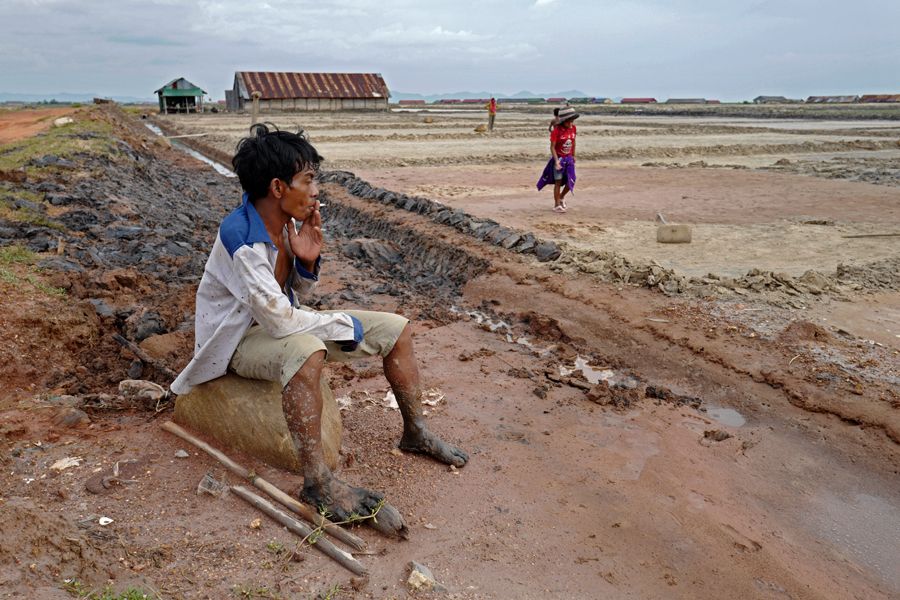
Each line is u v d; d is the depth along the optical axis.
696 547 3.56
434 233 10.39
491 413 4.95
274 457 3.66
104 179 13.46
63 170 13.51
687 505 3.94
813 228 10.91
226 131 34.28
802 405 5.12
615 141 29.12
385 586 2.92
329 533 3.21
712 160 22.97
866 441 4.66
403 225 11.13
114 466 3.61
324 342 3.54
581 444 4.58
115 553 2.82
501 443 4.47
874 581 3.45
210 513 3.27
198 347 3.60
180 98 72.75
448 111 80.19
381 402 4.87
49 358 5.17
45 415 4.23
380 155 22.06
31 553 2.56
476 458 4.21
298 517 3.28
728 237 10.23
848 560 3.60
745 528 3.78
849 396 5.10
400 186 15.40
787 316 6.59
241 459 3.74
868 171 18.78
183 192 16.06
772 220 11.62
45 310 5.57
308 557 3.04
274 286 3.25
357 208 12.99
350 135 29.33
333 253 10.41
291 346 3.25
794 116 66.06
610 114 72.12
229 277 3.36
